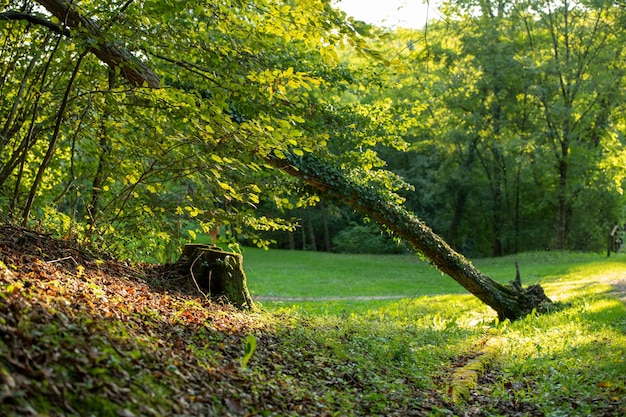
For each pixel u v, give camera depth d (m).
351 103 13.48
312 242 53.69
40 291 5.80
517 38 40.19
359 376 7.39
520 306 15.48
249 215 11.26
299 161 12.48
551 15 37.50
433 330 12.52
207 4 8.98
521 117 40.81
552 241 44.97
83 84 10.18
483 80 37.31
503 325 13.58
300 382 6.52
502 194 46.19
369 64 12.67
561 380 7.64
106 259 10.11
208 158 9.21
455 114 40.38
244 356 6.17
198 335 7.08
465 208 46.03
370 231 51.41
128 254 11.13
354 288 26.47
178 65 10.30
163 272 10.77
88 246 10.07
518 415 6.41
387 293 24.83
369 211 14.01
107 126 9.82
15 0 9.62
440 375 8.33
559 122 37.59
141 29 8.79
